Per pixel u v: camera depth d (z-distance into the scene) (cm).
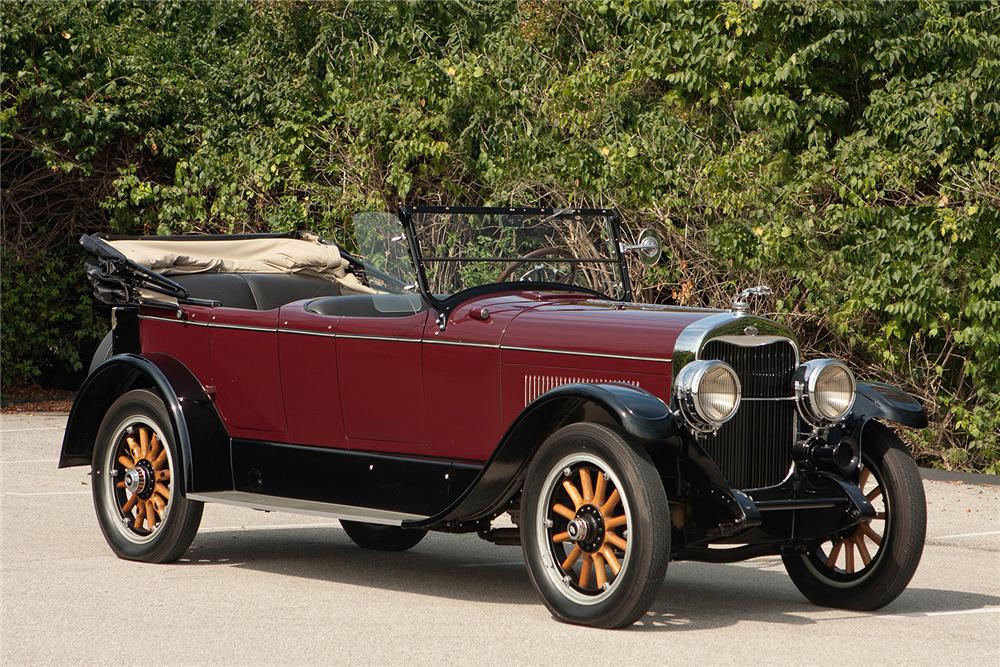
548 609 668
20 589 733
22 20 1867
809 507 690
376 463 778
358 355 785
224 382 850
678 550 677
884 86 1570
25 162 1936
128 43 1983
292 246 1029
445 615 680
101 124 1880
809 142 1555
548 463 666
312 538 973
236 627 641
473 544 973
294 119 1800
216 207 1828
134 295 898
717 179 1531
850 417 727
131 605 693
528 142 1619
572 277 833
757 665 576
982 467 1484
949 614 725
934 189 1512
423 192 1761
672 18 1625
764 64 1585
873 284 1444
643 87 1705
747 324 695
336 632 632
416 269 768
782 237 1484
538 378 715
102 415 902
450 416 748
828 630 667
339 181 1811
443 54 1781
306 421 814
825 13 1520
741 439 697
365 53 1770
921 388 1497
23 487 1178
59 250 1983
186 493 812
